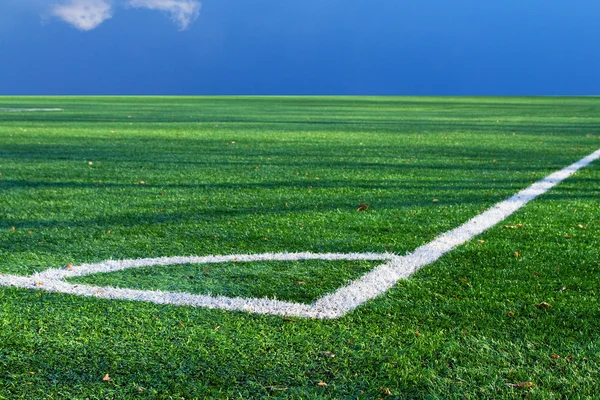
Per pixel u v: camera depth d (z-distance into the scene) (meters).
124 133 12.88
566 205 5.16
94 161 8.15
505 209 4.98
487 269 3.30
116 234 4.14
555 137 12.12
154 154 8.99
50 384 2.04
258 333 2.44
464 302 2.78
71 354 2.25
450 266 3.37
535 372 2.11
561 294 2.89
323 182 6.40
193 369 2.14
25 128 14.24
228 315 2.63
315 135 12.58
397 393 1.99
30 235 4.11
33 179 6.59
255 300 2.82
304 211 4.91
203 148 9.87
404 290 2.96
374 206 5.11
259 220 4.57
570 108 28.56
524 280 3.11
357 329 2.48
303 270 3.30
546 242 3.88
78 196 5.60
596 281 3.09
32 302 2.78
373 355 2.24
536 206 5.11
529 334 2.42
